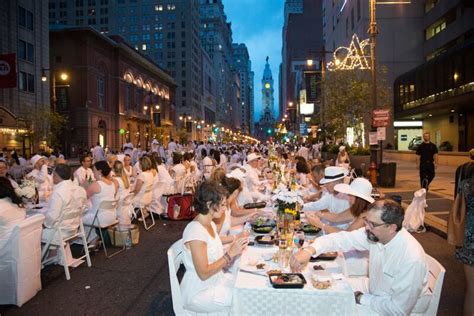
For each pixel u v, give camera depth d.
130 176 13.84
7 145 39.81
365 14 40.88
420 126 46.25
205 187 3.82
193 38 124.44
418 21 42.53
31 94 46.34
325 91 27.33
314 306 3.32
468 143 35.34
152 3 119.88
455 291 5.85
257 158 9.88
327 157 27.81
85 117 58.78
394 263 3.33
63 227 6.46
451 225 4.40
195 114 126.06
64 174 6.45
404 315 3.25
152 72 86.50
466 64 29.23
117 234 8.22
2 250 5.23
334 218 5.33
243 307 3.39
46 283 6.14
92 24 116.50
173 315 5.00
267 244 4.69
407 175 23.25
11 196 5.42
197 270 3.62
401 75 42.16
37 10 47.81
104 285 6.05
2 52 41.62
